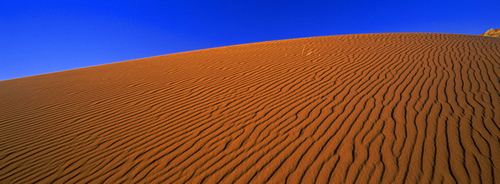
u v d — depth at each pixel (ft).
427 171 8.17
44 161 11.18
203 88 20.52
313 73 21.31
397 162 8.75
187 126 13.44
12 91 27.22
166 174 9.52
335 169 8.77
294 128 11.95
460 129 10.31
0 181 9.93
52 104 19.94
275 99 16.11
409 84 16.19
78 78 31.76
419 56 24.00
